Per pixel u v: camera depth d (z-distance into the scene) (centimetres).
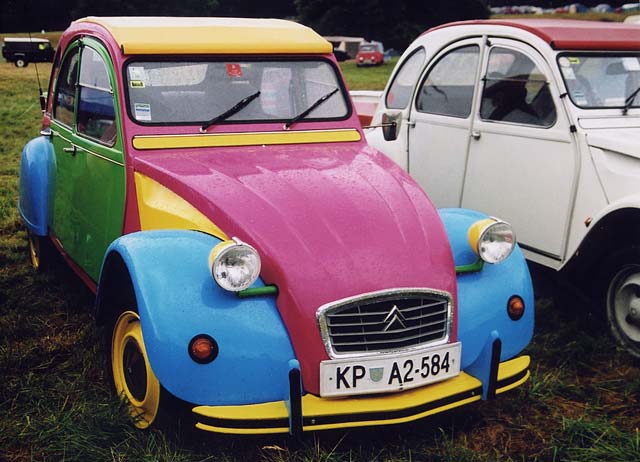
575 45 473
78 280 534
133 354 331
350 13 6188
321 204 326
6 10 5612
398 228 322
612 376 403
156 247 306
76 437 318
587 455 317
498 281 339
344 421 291
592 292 456
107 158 395
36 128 1353
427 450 322
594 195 442
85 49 447
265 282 303
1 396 362
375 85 2500
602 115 462
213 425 283
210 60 407
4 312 479
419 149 589
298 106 423
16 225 691
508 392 376
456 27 564
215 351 284
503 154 504
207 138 390
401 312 303
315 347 293
